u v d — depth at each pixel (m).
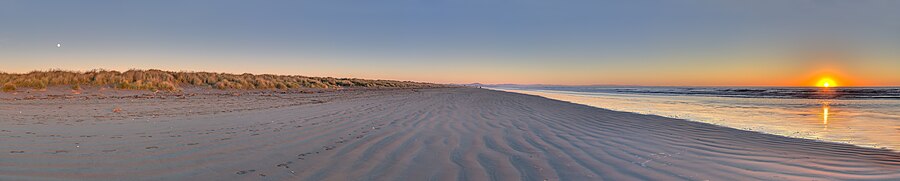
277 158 4.41
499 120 9.05
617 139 6.39
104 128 6.49
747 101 25.11
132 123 7.29
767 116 13.56
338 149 5.02
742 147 5.81
